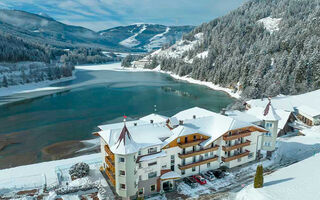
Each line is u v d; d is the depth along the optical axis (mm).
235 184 38719
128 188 33500
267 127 47438
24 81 148875
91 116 83938
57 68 182625
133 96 120938
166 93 130375
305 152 49375
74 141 61031
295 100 81750
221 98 117938
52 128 71125
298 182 32812
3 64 170875
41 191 36688
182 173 40969
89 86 151875
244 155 44719
